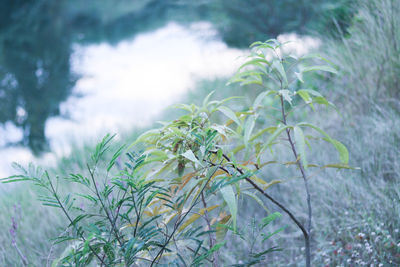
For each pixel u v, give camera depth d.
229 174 1.43
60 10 14.99
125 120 6.28
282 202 2.67
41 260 2.37
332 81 3.67
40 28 13.59
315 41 4.38
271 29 5.81
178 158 1.40
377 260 1.94
